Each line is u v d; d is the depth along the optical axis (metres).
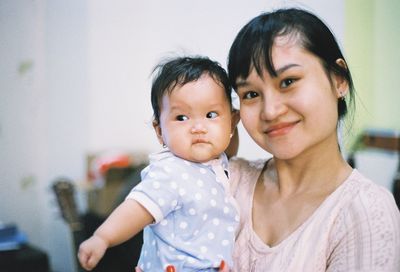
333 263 0.72
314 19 0.79
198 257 0.80
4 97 2.13
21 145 2.19
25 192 2.21
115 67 2.39
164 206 0.80
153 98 0.91
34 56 2.19
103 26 2.34
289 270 0.74
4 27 2.10
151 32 2.29
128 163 2.26
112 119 2.42
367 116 1.98
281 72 0.75
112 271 1.39
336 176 0.81
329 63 0.78
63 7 2.23
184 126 0.85
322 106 0.77
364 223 0.70
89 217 1.78
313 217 0.77
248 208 0.87
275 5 1.64
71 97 2.31
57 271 2.25
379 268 0.66
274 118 0.77
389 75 1.98
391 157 1.89
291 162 0.84
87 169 2.33
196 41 2.01
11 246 1.76
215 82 0.86
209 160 0.89
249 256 0.81
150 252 0.85
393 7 1.94
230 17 1.88
